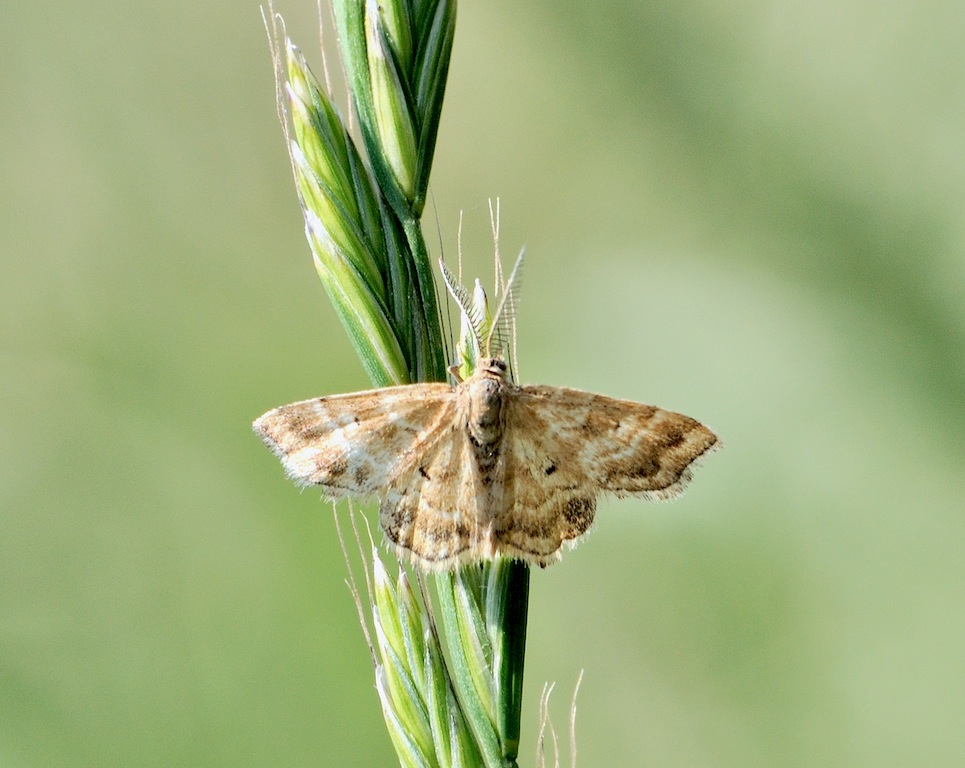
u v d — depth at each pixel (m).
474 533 0.21
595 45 0.29
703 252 0.28
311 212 0.21
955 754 0.25
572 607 0.26
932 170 0.27
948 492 0.26
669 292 0.28
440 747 0.20
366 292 0.21
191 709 0.25
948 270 0.27
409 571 0.21
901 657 0.25
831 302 0.27
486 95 0.29
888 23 0.28
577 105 0.29
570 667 0.25
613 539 0.26
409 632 0.21
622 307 0.28
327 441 0.21
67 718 0.25
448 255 0.29
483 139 0.29
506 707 0.20
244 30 0.28
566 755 0.25
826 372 0.27
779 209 0.28
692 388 0.27
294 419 0.21
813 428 0.27
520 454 0.21
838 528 0.26
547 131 0.29
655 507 0.26
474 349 0.21
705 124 0.28
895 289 0.27
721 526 0.26
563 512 0.21
